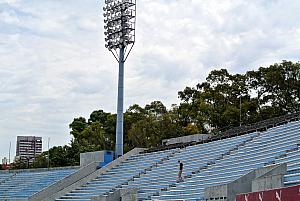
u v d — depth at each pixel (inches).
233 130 1712.6
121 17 1889.8
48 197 1630.2
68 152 2736.2
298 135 1176.2
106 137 3011.8
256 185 814.5
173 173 1408.7
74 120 3316.9
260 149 1232.2
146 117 2802.7
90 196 1520.7
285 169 845.8
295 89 2130.9
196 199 1019.3
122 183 1542.8
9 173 2233.0
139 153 1867.6
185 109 2568.9
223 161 1299.2
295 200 578.6
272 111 2133.4
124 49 1903.3
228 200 870.4
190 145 1700.3
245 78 2317.9
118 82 1893.5
